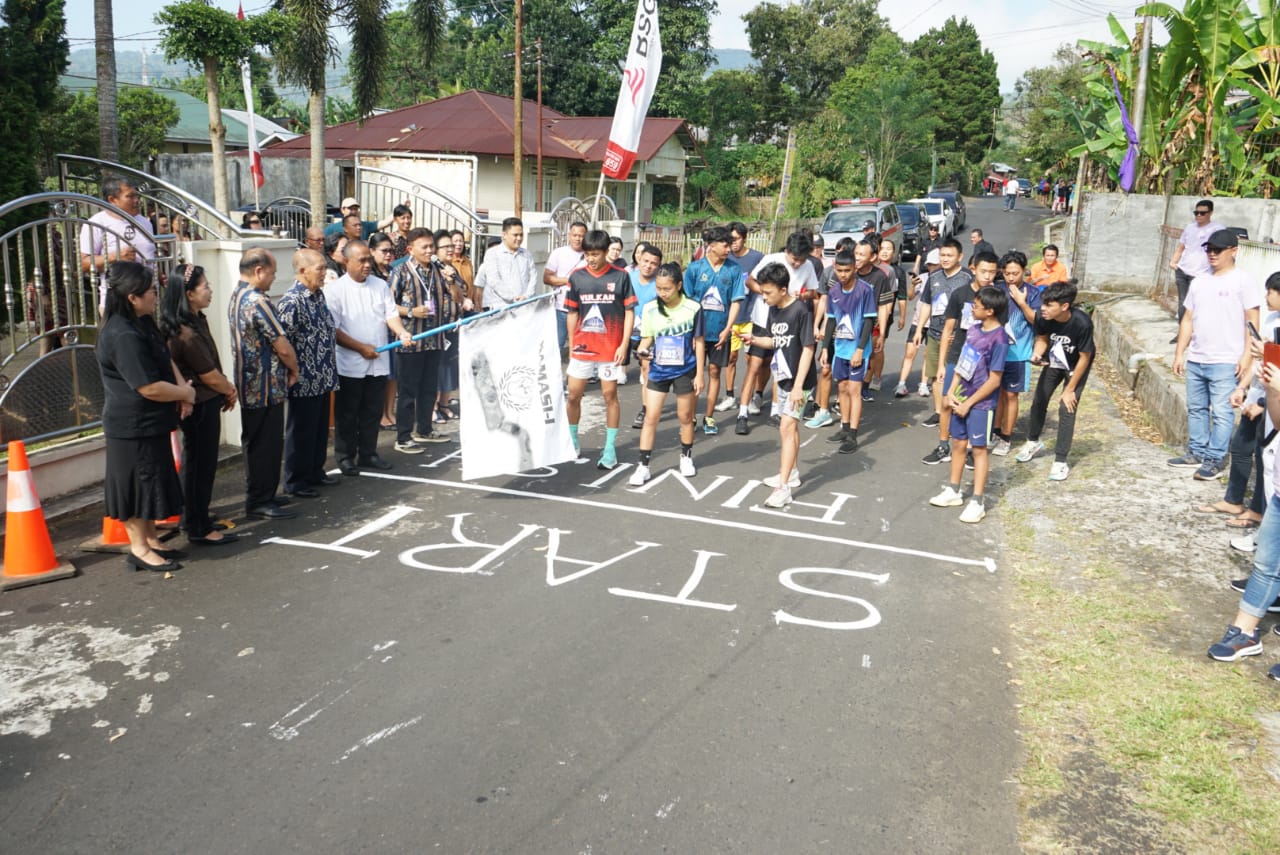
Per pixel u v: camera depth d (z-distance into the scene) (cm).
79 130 1698
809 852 332
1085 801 362
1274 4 1692
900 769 381
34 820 341
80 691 427
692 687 441
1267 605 464
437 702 422
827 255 2331
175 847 328
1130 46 1875
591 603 531
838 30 5338
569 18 3897
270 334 626
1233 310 724
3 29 1430
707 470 802
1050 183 4722
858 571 590
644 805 354
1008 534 662
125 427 525
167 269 743
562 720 410
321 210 1673
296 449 691
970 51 6650
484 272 952
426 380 844
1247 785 371
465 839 334
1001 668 468
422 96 4456
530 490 732
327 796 356
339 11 1691
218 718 407
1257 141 1822
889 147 4209
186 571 562
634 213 3381
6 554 543
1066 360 765
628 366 1238
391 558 589
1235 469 661
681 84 4025
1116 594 551
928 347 1076
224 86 4538
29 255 1046
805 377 697
